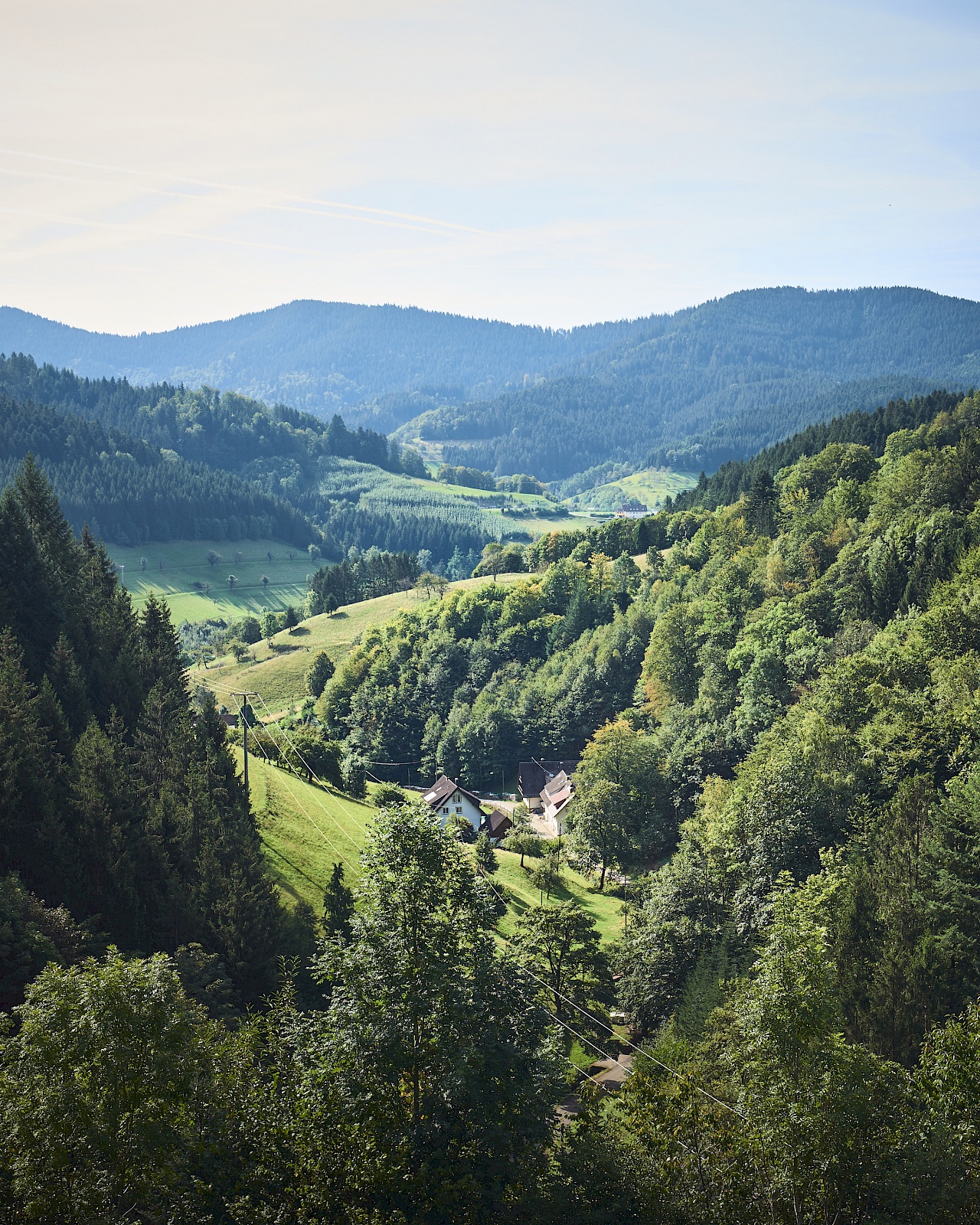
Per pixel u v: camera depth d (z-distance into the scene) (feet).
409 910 97.45
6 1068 84.64
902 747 205.98
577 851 314.76
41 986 86.12
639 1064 150.20
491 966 100.58
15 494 373.40
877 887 158.51
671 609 427.74
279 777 322.34
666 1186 90.22
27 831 175.83
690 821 269.03
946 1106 89.97
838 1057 93.09
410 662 590.96
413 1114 91.97
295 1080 94.58
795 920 104.83
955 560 315.78
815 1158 88.12
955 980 139.33
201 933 175.22
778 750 224.94
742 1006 109.40
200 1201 82.79
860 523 433.89
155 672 310.45
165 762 229.45
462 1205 84.48
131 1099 81.41
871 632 315.58
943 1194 82.79
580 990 187.42
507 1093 92.94
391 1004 93.61
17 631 279.08
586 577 617.21
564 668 506.48
